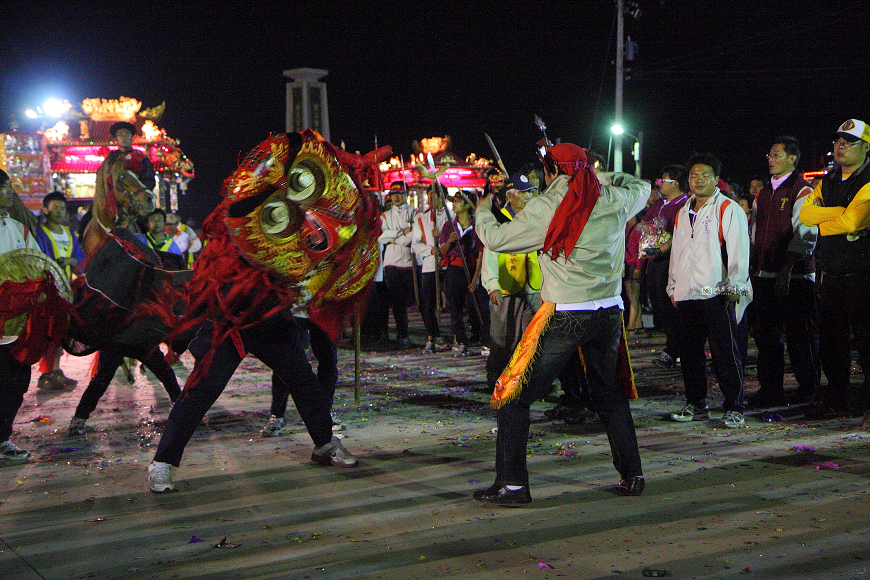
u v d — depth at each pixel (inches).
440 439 203.3
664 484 157.0
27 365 191.6
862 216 197.9
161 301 193.6
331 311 178.1
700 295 208.5
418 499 151.6
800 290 233.5
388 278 406.0
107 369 215.5
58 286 190.5
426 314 389.1
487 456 184.4
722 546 122.0
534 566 116.2
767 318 235.8
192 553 124.9
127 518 144.0
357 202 171.9
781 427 206.8
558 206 142.8
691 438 197.0
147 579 114.7
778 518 134.3
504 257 207.9
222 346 164.9
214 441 206.5
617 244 147.6
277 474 172.7
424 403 255.6
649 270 308.0
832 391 218.1
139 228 258.2
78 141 793.6
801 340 237.0
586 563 116.8
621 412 151.8
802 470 164.6
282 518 141.7
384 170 797.9
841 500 143.1
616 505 144.3
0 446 189.3
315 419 176.7
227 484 165.6
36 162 729.0
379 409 246.5
